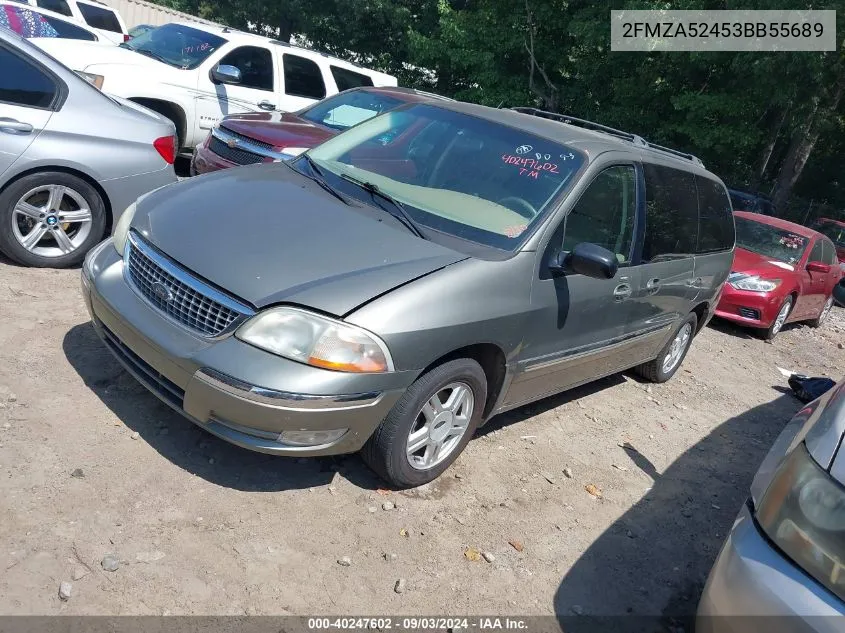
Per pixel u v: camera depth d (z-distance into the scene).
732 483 5.08
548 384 4.59
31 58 5.32
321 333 3.27
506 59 23.56
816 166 29.14
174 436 3.85
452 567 3.44
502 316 3.82
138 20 23.36
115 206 5.69
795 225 11.27
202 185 4.29
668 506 4.52
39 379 4.04
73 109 5.44
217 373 3.25
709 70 19.36
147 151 5.76
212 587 2.98
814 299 11.20
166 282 3.56
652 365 6.35
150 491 3.42
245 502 3.50
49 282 5.32
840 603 2.36
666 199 5.32
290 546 3.30
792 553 2.50
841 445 2.59
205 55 9.59
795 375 7.81
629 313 5.03
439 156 4.58
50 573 2.86
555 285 4.17
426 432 3.79
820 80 16.70
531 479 4.38
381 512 3.68
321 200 4.11
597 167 4.50
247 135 7.53
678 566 3.93
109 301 3.69
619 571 3.75
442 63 23.92
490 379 4.13
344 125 8.59
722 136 19.03
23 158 5.19
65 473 3.39
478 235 4.04
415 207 4.16
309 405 3.23
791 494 2.60
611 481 4.62
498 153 4.53
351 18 25.56
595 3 20.28
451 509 3.86
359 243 3.72
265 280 3.38
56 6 15.94
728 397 6.96
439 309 3.53
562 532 3.94
